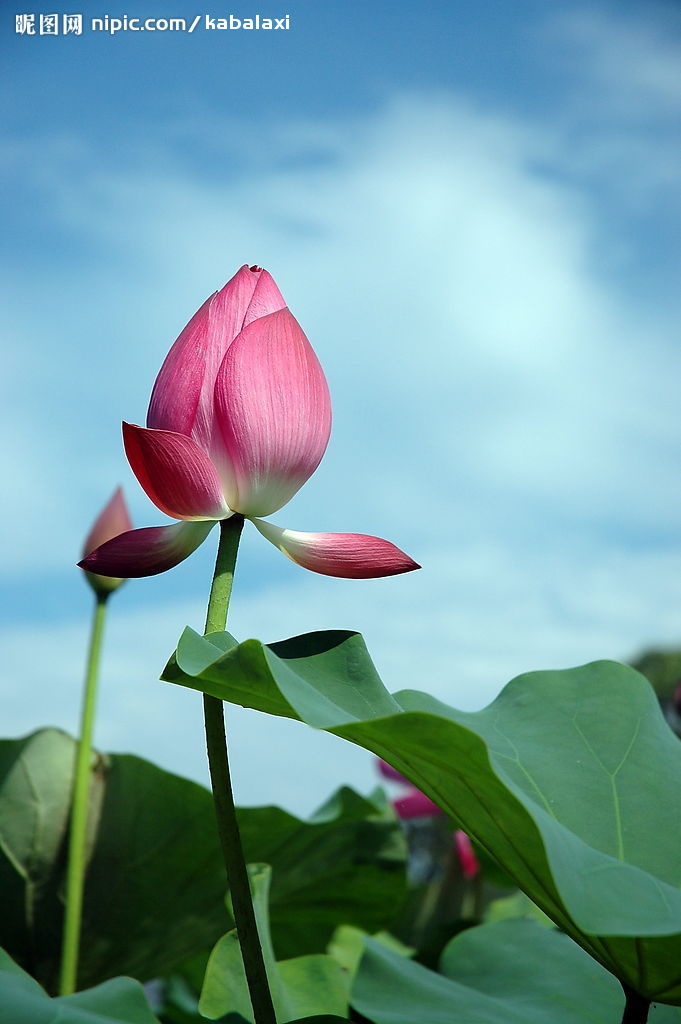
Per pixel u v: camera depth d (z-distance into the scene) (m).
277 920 1.32
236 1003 0.87
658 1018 0.86
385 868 1.28
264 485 0.76
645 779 0.84
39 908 1.17
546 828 0.70
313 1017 0.77
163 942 1.20
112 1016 0.72
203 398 0.76
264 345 0.76
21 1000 0.70
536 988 0.91
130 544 0.77
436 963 1.09
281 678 0.71
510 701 0.89
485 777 0.69
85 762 1.14
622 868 0.71
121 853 1.18
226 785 0.73
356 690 0.77
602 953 0.74
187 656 0.72
